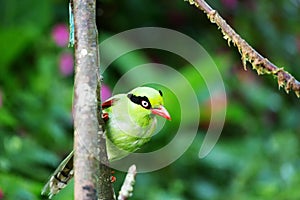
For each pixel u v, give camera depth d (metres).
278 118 16.41
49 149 11.82
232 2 16.39
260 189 12.46
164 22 16.25
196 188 12.91
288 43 17.67
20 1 13.97
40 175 10.59
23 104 12.07
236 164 13.55
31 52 13.23
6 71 13.02
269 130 15.83
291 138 13.80
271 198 12.20
